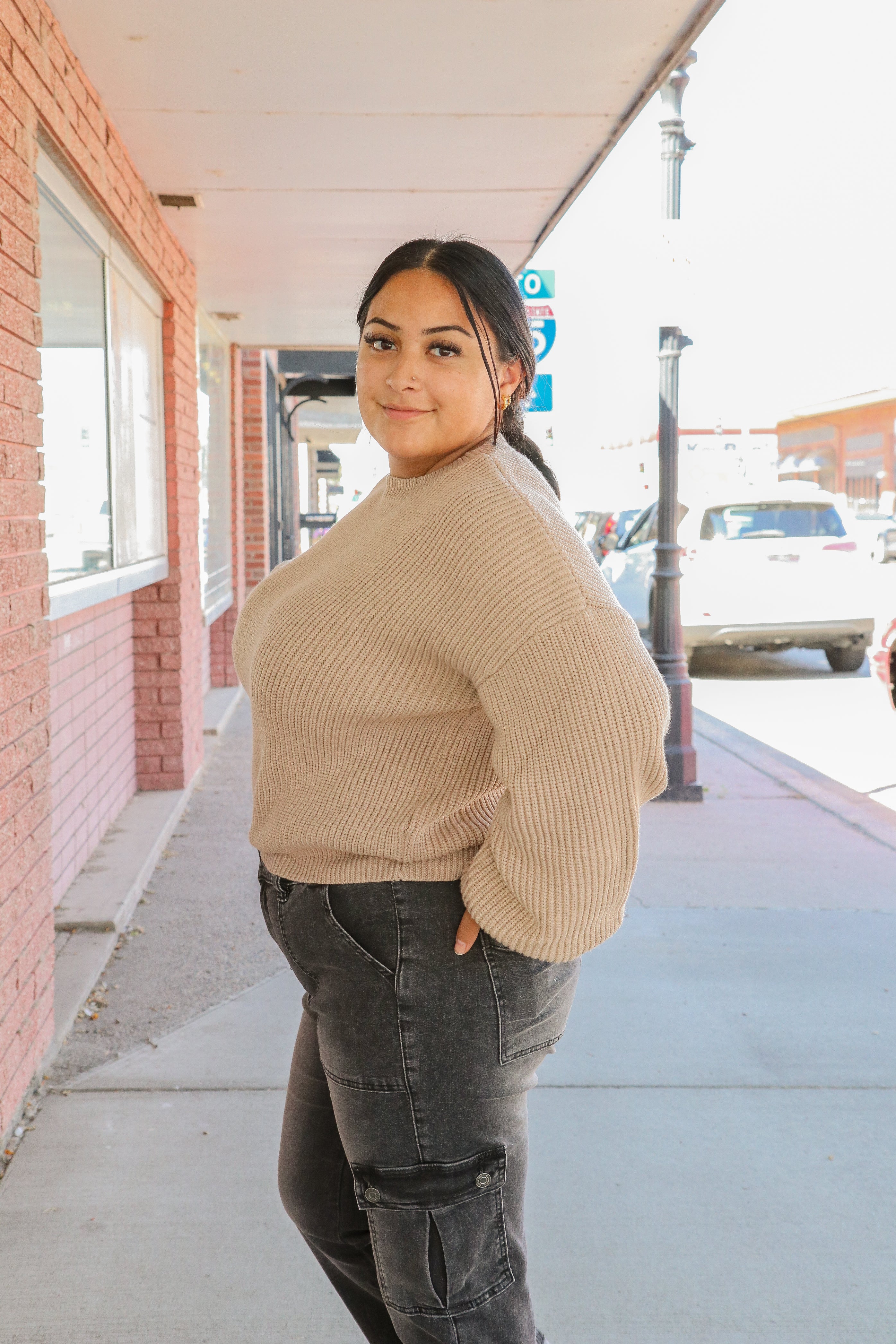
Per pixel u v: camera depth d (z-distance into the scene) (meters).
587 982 3.83
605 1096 3.04
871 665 8.62
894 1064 3.23
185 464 6.27
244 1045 3.28
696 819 6.02
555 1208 2.54
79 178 3.85
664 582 6.41
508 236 6.18
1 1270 2.29
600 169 4.98
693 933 4.30
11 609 2.63
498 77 4.02
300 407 13.98
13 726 2.68
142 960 3.93
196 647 6.68
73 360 3.98
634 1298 2.24
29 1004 2.92
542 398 7.17
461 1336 1.49
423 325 1.43
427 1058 1.45
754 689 10.31
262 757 1.57
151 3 3.35
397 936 1.45
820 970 3.93
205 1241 2.40
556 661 1.29
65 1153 2.71
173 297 5.95
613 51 3.82
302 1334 2.13
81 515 4.11
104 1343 2.10
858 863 5.24
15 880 2.76
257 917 4.37
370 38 3.67
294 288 7.52
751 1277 2.30
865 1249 2.40
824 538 10.47
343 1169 1.69
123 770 5.73
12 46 2.70
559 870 1.35
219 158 4.80
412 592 1.38
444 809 1.46
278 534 13.48
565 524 1.40
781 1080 3.13
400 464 1.53
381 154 4.79
